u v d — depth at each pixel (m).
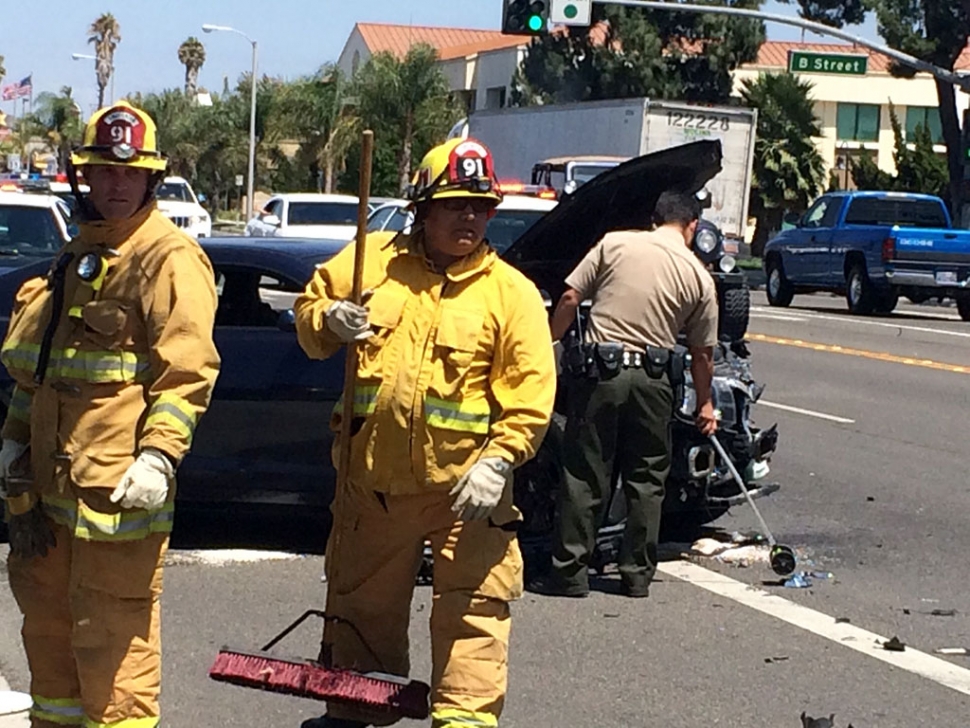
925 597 7.50
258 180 58.66
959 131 40.44
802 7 44.53
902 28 40.91
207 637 6.43
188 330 4.14
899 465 11.19
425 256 4.40
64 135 76.12
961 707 5.80
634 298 6.93
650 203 7.22
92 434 4.16
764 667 6.23
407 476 4.35
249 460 7.76
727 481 7.95
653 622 6.86
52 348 4.21
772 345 19.47
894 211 26.83
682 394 7.65
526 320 4.36
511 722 5.47
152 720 4.30
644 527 7.20
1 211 15.52
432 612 4.45
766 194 51.88
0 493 4.39
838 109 66.81
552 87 53.44
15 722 5.28
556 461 7.64
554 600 7.17
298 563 7.72
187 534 8.27
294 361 7.70
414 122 52.38
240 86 59.19
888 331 22.05
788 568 7.56
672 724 5.51
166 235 4.22
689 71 53.06
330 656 4.52
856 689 5.98
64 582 4.34
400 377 4.32
